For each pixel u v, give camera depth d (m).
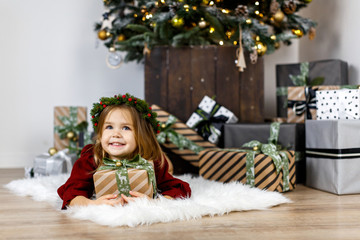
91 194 1.33
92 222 1.10
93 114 1.32
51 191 1.50
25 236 0.97
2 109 2.67
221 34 2.18
